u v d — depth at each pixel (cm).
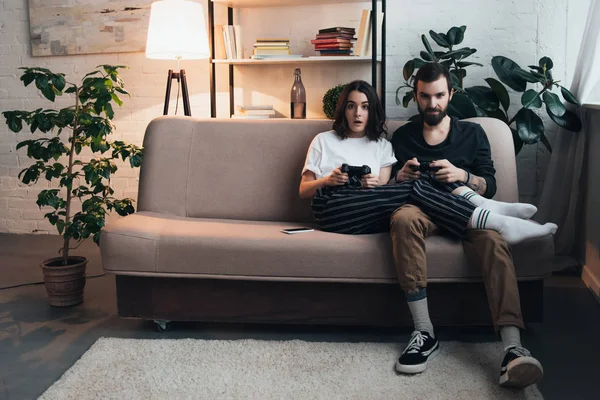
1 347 223
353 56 356
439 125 248
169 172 272
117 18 400
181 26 341
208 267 220
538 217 335
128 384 187
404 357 195
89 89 264
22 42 416
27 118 256
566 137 325
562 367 202
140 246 221
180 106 407
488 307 219
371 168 247
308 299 224
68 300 268
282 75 397
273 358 205
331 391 181
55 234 426
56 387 185
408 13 371
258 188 272
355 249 214
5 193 429
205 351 212
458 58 336
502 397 177
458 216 212
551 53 355
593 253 291
